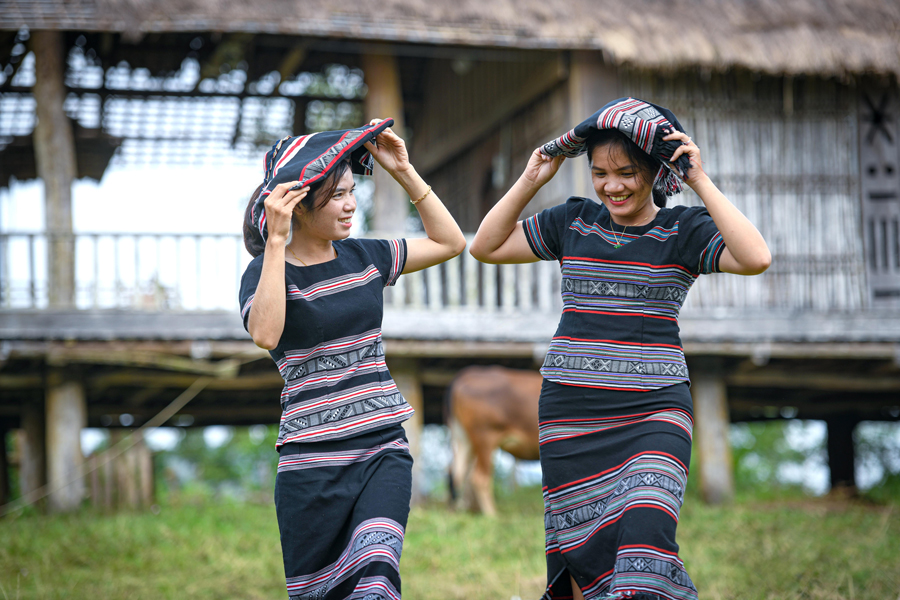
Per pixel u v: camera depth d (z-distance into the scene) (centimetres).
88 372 1105
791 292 1164
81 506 1052
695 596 294
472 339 1099
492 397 1112
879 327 1148
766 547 774
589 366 327
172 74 1323
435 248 358
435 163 1577
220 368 1059
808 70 1090
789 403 1471
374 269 342
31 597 628
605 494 319
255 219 329
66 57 1245
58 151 1050
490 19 1101
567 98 1159
